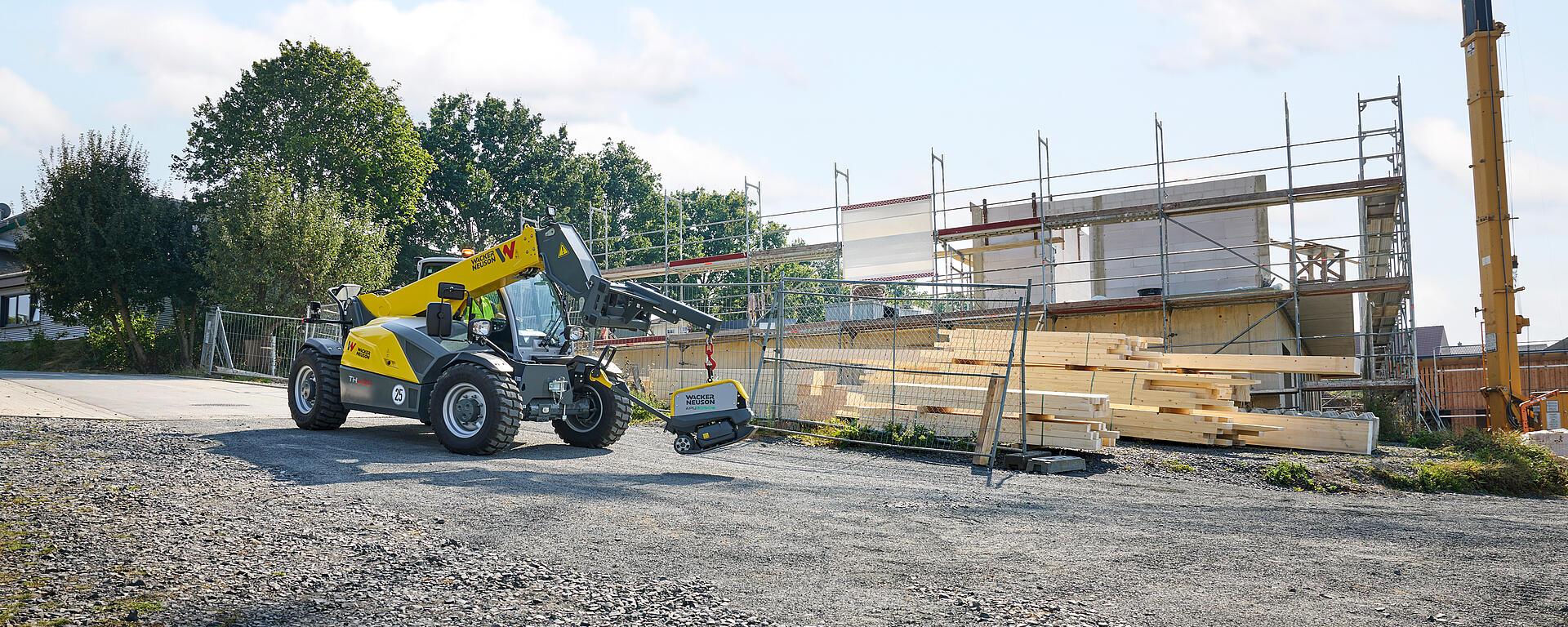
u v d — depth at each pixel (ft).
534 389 34.65
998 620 16.17
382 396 36.14
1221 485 34.96
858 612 16.39
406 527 21.15
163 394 54.19
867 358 49.03
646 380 59.67
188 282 108.06
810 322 58.23
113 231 100.78
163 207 107.04
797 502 26.25
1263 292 64.95
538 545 20.12
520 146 192.95
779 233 222.07
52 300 102.17
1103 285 83.35
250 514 21.70
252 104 133.08
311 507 22.68
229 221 103.81
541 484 26.96
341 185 132.98
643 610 16.12
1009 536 22.81
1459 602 18.12
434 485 26.08
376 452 32.35
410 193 145.48
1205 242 80.07
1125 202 83.71
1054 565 20.10
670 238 209.97
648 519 23.02
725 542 21.09
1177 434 44.70
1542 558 22.00
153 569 17.17
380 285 109.91
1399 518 27.27
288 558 18.34
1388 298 76.07
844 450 40.88
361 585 16.87
